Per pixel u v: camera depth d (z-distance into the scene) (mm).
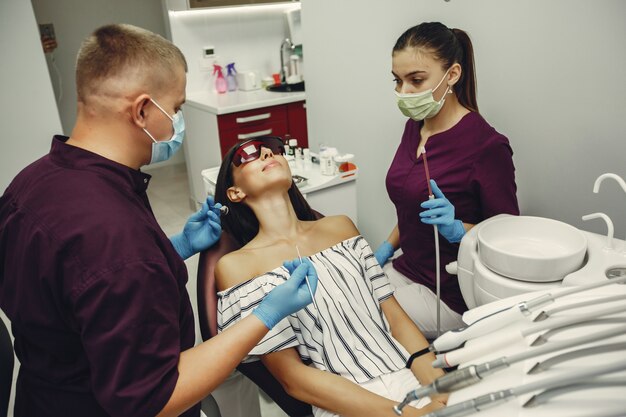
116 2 4148
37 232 789
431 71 1342
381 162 2168
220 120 3064
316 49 2305
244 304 1207
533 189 1643
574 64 1424
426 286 1594
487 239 1139
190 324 1059
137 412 782
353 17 2051
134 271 773
